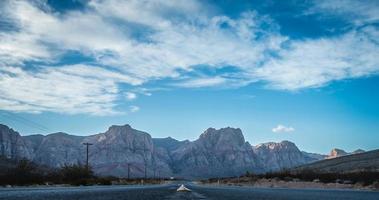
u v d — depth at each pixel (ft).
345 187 563.89
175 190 421.59
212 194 340.39
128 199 241.96
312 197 305.73
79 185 532.32
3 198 220.23
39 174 480.23
